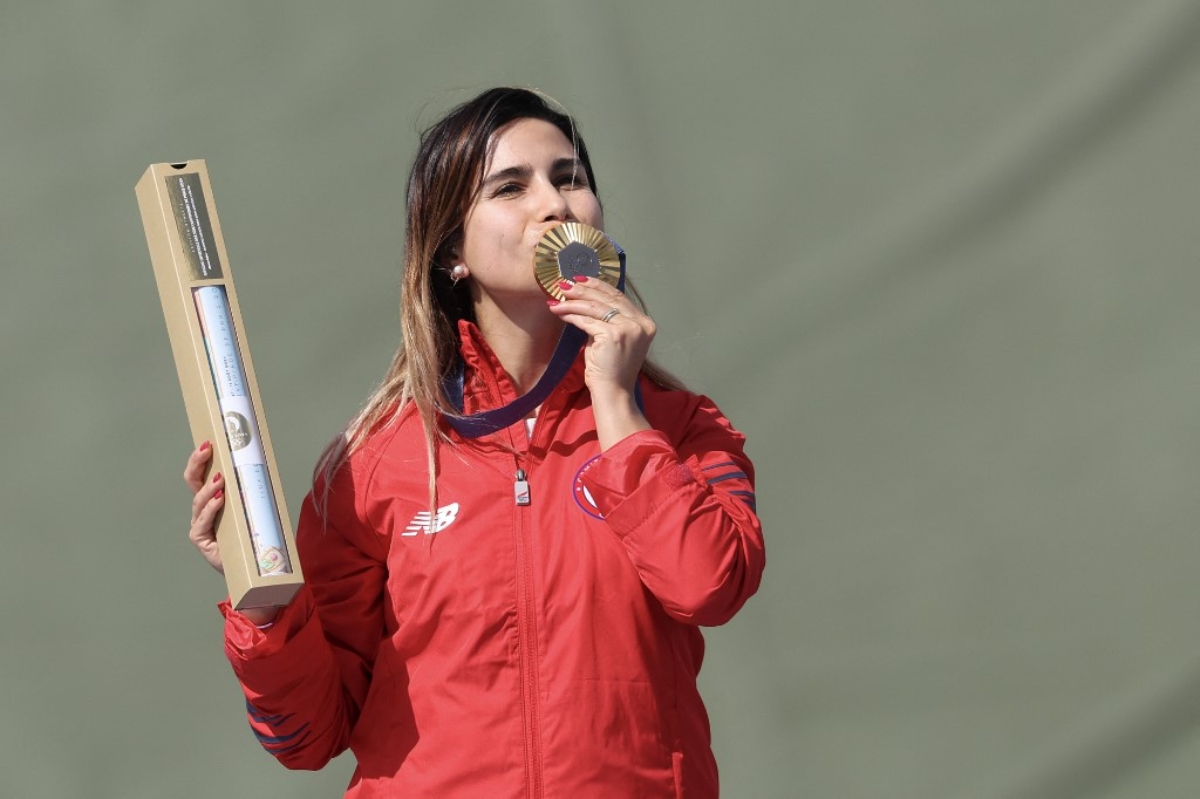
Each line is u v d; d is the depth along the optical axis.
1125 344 14.77
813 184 15.38
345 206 15.94
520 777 8.12
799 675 15.16
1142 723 14.49
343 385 15.84
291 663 8.31
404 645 8.52
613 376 8.44
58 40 16.28
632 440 8.27
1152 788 14.45
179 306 8.26
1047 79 14.95
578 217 9.02
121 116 16.16
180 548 16.02
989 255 15.03
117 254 16.16
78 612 16.06
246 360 8.20
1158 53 14.74
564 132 9.42
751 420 15.34
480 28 15.78
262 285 15.96
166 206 8.39
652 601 8.45
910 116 15.23
